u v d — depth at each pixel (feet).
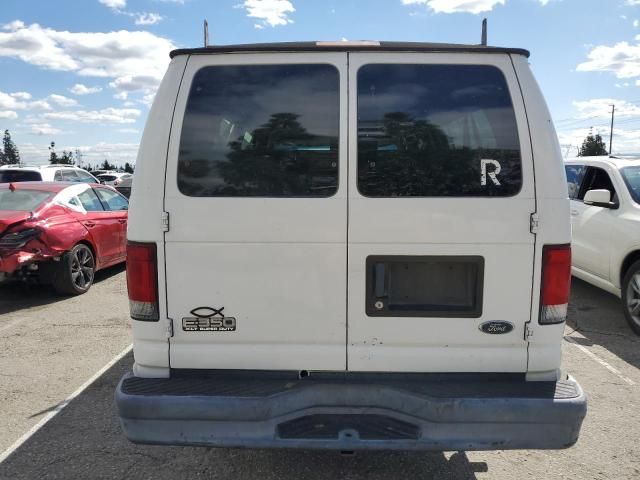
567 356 14.96
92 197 24.04
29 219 19.67
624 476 9.34
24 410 11.73
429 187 7.69
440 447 7.38
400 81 7.88
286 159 7.77
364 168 7.71
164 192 7.72
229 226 7.70
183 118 7.84
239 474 9.27
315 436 7.41
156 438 7.54
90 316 18.89
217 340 7.88
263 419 7.45
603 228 18.25
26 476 9.24
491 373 7.85
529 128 7.74
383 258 7.69
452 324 7.78
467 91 7.86
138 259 7.77
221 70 7.95
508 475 9.34
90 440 10.45
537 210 7.62
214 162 7.78
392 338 7.82
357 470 9.40
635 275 16.69
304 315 7.80
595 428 10.98
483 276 7.67
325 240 7.68
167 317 7.84
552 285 7.66
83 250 22.11
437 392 7.54
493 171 7.70
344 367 7.86
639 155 21.31
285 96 7.86
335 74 7.89
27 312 19.40
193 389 7.63
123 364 14.43
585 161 20.99
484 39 9.14
